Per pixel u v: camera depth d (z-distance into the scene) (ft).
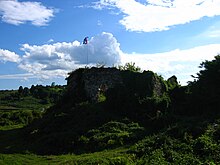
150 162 65.05
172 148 71.97
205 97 108.47
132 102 113.70
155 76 126.52
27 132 116.16
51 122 114.32
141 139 87.45
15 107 289.53
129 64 135.23
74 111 116.88
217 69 112.57
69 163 69.31
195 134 79.15
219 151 67.77
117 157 67.87
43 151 90.12
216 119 88.94
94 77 130.41
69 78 142.31
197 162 64.34
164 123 98.02
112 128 97.55
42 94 350.84
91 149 86.84
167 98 115.24
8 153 88.38
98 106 116.88
